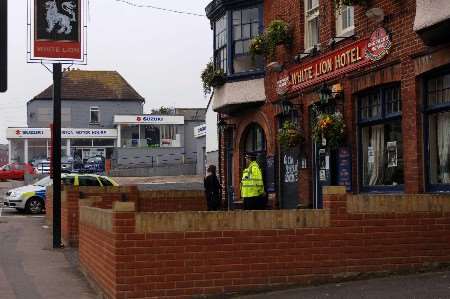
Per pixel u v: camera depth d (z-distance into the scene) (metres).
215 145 34.75
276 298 8.14
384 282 8.63
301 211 8.74
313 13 15.71
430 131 11.51
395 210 9.08
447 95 11.08
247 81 18.36
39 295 9.73
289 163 16.84
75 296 9.65
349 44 13.52
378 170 13.10
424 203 9.18
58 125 15.02
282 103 16.34
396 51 11.98
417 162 11.45
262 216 8.61
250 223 8.56
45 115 64.12
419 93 11.52
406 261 9.06
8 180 48.19
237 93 18.47
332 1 14.44
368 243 8.94
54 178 15.18
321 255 8.77
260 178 14.78
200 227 8.39
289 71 16.27
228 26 19.00
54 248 15.02
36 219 23.50
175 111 75.25
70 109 63.62
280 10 17.23
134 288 8.15
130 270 8.15
